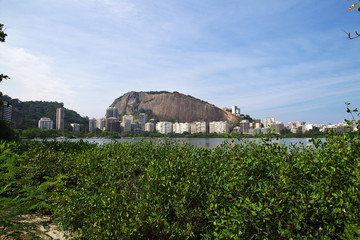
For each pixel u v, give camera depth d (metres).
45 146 9.06
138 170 5.20
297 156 3.45
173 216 3.46
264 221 2.49
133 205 3.35
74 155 7.41
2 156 4.93
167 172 3.83
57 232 4.16
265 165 3.40
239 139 4.08
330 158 3.10
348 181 2.77
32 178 6.06
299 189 2.78
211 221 2.94
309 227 2.55
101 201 3.53
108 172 4.91
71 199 4.18
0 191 4.04
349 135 3.40
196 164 4.16
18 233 3.61
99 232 3.06
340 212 2.38
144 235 3.27
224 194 3.13
